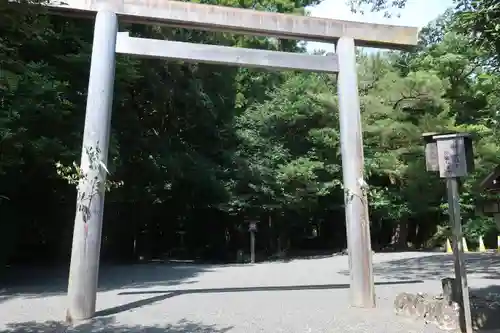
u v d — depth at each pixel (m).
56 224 17.12
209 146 20.23
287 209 21.86
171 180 18.42
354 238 7.69
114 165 12.34
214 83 19.58
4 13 4.50
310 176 19.73
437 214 24.19
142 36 14.65
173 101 17.42
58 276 13.30
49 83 9.58
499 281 10.45
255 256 21.36
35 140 10.20
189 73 17.45
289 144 21.62
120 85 12.74
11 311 7.53
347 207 7.84
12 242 14.23
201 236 22.78
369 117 18.98
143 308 7.62
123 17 7.70
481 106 20.86
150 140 17.14
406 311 6.77
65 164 10.68
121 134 15.41
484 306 6.76
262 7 22.02
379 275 12.12
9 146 9.23
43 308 7.81
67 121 10.90
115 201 17.81
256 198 19.55
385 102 18.86
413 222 26.16
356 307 7.47
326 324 6.30
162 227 22.67
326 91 20.36
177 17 7.81
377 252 22.14
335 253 23.61
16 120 9.20
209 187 19.41
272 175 19.64
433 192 20.09
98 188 6.97
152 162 17.16
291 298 8.54
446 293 6.55
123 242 20.94
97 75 7.25
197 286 10.62
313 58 8.30
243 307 7.63
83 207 6.86
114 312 7.29
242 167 19.33
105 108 7.22
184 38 15.96
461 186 18.53
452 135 6.01
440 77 20.20
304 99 20.53
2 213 13.59
